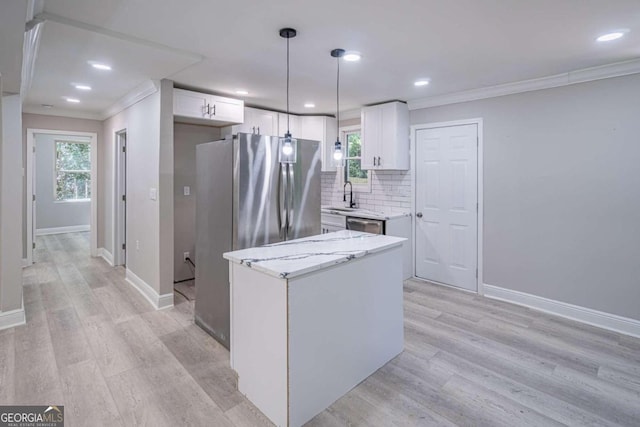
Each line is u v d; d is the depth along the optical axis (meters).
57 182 8.13
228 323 2.75
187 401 2.11
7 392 2.16
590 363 2.55
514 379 2.35
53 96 4.14
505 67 3.10
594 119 3.14
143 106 3.83
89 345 2.77
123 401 2.10
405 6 2.01
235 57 2.85
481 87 3.76
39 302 3.68
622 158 3.01
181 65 2.96
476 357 2.64
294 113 5.23
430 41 2.52
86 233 8.09
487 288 3.94
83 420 1.93
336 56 2.80
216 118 4.00
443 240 4.31
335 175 5.54
